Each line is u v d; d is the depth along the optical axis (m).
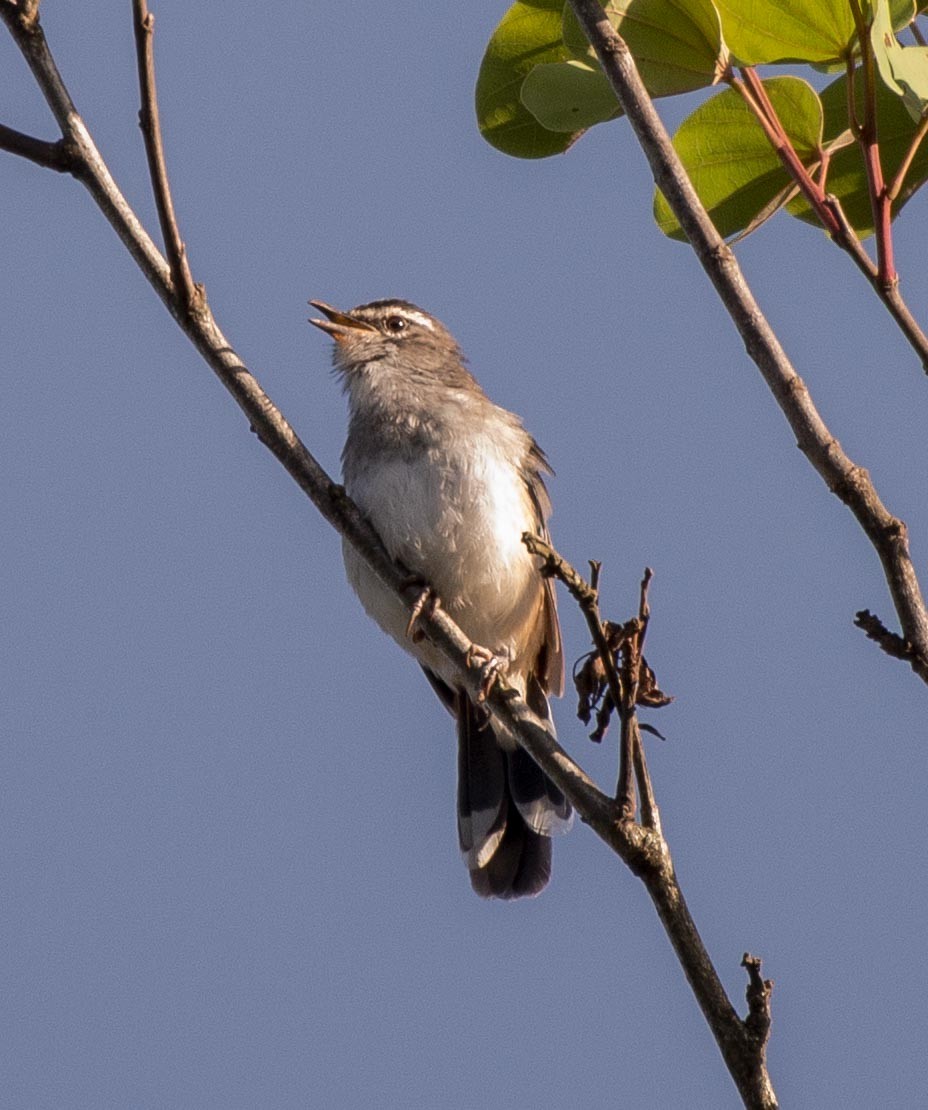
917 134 7.82
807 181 7.89
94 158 9.24
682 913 7.79
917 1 9.27
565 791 8.66
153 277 9.39
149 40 8.64
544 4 10.69
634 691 8.00
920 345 7.37
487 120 11.06
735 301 7.43
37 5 9.20
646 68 8.52
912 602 7.03
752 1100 7.32
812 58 8.61
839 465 7.15
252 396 9.94
